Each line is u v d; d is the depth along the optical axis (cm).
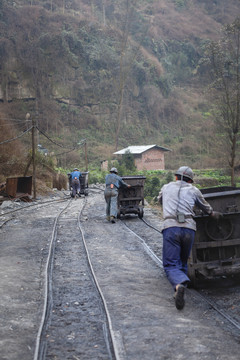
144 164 6353
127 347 380
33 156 2328
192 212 526
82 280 622
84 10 11175
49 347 384
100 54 9000
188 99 10294
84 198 2494
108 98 8775
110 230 1123
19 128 7281
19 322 442
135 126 8825
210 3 14812
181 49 11706
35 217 1469
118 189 1332
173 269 495
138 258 782
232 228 585
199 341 390
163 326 429
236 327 430
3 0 8775
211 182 4656
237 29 2744
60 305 507
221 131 2850
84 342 395
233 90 2717
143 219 1330
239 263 577
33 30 8606
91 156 7138
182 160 7550
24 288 577
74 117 8206
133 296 538
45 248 884
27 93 7950
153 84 9819
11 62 7975
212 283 611
